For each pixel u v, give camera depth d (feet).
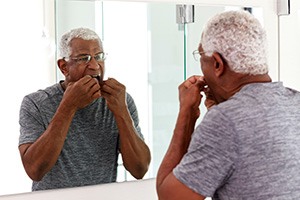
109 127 5.36
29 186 5.04
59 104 5.12
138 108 5.50
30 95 5.02
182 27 5.70
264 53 3.87
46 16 5.05
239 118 3.68
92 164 5.30
